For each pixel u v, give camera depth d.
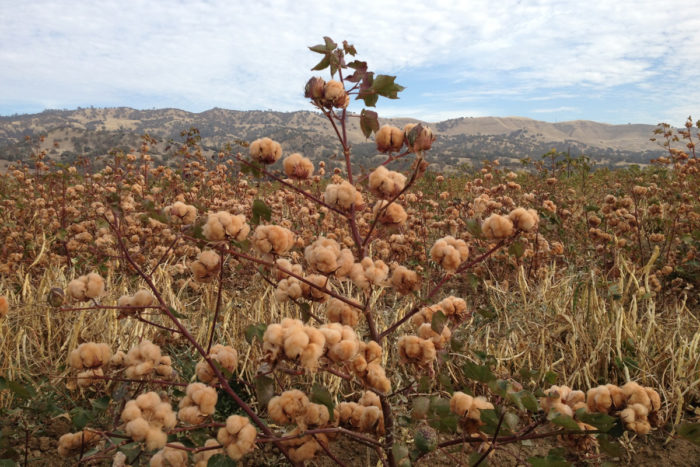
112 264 4.25
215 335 3.39
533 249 4.61
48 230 5.98
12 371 2.89
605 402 1.54
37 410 2.34
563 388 1.79
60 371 2.88
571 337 3.47
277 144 1.71
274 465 2.41
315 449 1.66
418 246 5.02
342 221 5.94
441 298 4.22
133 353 1.92
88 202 6.40
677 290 4.30
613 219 4.96
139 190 5.78
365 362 1.72
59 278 4.22
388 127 1.73
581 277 4.34
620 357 3.11
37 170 8.32
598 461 2.41
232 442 1.50
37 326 3.50
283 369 1.56
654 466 2.41
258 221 1.80
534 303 3.75
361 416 1.78
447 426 1.64
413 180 1.68
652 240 5.12
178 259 5.00
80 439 1.76
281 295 1.91
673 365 2.94
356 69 1.85
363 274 1.70
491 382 1.63
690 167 7.20
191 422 1.59
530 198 5.89
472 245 4.96
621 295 3.58
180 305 3.78
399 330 3.44
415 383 2.01
